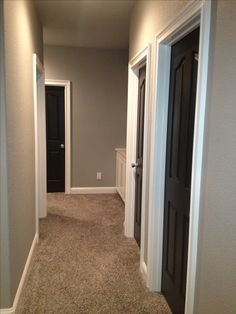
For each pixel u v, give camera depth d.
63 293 2.37
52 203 4.84
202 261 1.40
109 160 5.49
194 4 1.48
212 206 1.30
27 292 2.37
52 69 5.09
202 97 1.36
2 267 1.88
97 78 5.27
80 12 3.34
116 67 5.30
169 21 1.88
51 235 3.52
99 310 2.16
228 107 1.17
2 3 1.68
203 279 1.39
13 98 1.97
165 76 2.18
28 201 2.68
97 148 5.44
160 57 2.15
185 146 1.91
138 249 3.19
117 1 2.99
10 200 1.88
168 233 2.25
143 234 2.65
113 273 2.69
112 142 5.45
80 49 5.14
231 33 1.14
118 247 3.23
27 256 2.59
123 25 3.82
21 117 2.28
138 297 2.33
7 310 1.90
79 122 5.33
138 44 2.90
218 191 1.24
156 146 2.25
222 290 1.21
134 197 3.44
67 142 5.33
